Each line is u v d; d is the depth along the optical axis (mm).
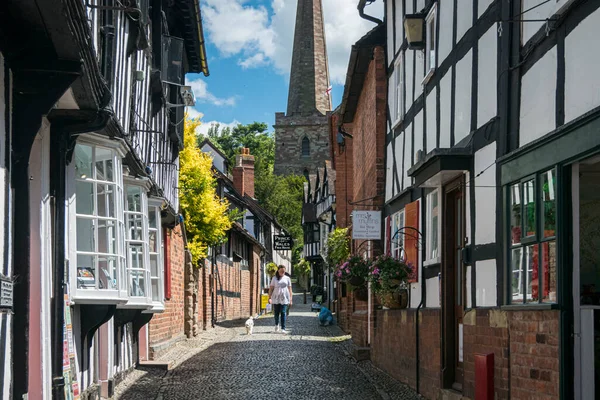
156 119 13234
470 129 8305
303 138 76625
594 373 5867
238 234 33781
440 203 9484
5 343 5418
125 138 8602
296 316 32312
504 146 7090
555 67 6035
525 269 6578
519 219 6715
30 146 5980
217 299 26750
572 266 5863
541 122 6316
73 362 7797
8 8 5023
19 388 5918
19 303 5973
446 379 9133
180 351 15281
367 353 14094
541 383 6152
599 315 6012
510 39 7039
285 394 9938
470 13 8422
